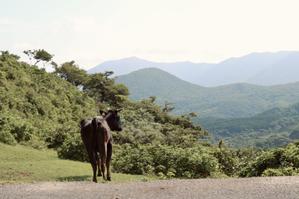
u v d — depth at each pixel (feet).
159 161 79.92
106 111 57.52
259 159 67.26
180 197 37.29
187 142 249.96
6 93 198.29
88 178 55.83
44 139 134.72
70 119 232.53
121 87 433.48
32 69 293.23
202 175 77.77
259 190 39.32
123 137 215.92
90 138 50.88
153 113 419.33
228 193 38.47
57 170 64.34
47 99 233.76
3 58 268.00
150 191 40.32
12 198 37.88
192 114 439.22
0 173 58.34
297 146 67.82
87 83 420.77
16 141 121.19
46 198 37.78
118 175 64.13
